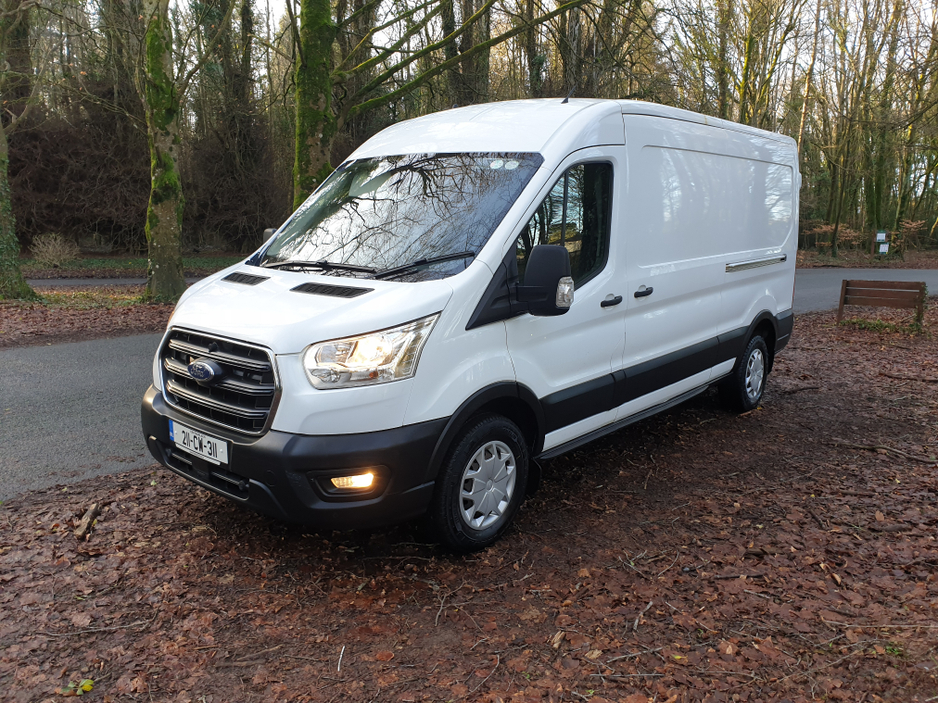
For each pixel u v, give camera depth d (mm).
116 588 3297
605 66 14047
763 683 2752
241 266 4305
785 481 4906
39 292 15648
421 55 11469
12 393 6633
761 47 28547
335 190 4617
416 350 3275
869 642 2996
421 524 3650
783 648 2971
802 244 44844
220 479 3475
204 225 28297
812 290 19438
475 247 3668
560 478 4883
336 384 3164
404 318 3264
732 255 5996
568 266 3586
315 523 3230
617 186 4508
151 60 13062
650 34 13578
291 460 3131
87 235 26531
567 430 4293
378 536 3896
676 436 5906
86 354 8562
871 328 11586
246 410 3297
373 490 3248
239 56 26312
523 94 20297
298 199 10664
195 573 3455
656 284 4910
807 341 10750
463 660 2855
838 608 3271
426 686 2693
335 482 3205
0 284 12930
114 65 23781
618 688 2711
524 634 3041
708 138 5590
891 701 2654
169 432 3701
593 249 4367
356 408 3174
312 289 3596
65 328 10367
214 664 2795
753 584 3494
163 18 13062
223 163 27922
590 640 3002
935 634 3033
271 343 3199
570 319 4141
